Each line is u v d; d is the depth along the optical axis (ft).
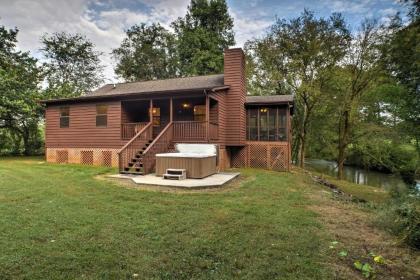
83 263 9.32
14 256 9.66
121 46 93.35
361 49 48.88
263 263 9.58
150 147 30.86
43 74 68.59
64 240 11.25
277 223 14.08
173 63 90.99
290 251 10.66
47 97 59.98
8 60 62.64
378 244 11.68
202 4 82.69
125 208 16.29
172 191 21.83
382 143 46.11
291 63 57.72
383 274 9.15
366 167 68.80
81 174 29.84
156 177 27.71
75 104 43.27
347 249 11.08
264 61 63.77
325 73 54.80
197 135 35.63
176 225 13.38
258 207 17.25
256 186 25.16
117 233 12.20
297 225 13.88
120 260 9.61
